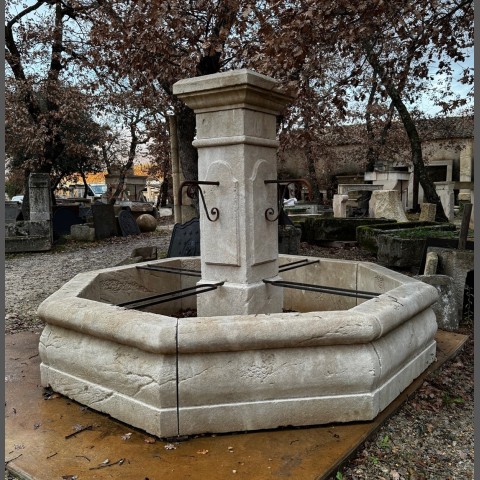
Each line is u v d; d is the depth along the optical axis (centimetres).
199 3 706
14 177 2461
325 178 2591
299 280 471
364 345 259
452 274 500
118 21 799
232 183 323
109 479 216
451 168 2517
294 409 254
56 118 1345
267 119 342
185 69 700
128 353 258
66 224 1509
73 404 288
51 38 1270
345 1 452
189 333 239
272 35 489
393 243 728
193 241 719
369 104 1725
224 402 250
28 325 499
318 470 220
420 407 296
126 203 2050
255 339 243
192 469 222
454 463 244
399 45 714
